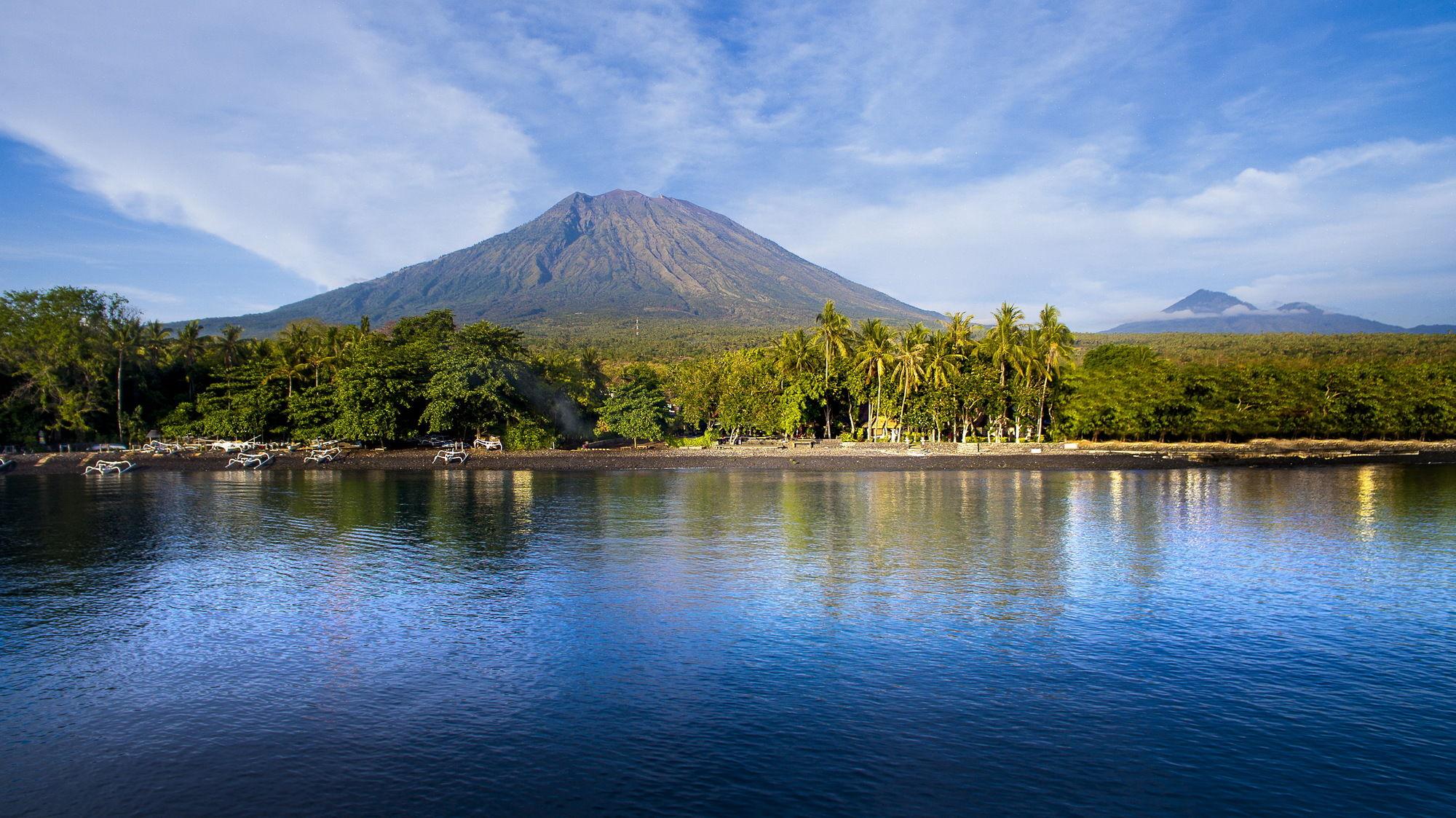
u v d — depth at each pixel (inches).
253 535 1679.4
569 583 1244.5
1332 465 3644.2
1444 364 4539.9
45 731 720.3
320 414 3801.7
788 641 951.0
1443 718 741.9
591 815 572.4
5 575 1312.7
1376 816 579.5
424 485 2733.8
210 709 764.6
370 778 629.6
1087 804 588.7
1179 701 776.9
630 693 792.9
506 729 714.8
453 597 1164.5
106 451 3602.4
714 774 630.5
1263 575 1306.6
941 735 700.7
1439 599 1156.5
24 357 3683.6
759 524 1827.0
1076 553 1481.3
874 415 4271.7
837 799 593.6
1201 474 3196.4
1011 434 4370.1
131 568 1364.4
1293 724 728.3
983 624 1025.5
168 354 4375.0
